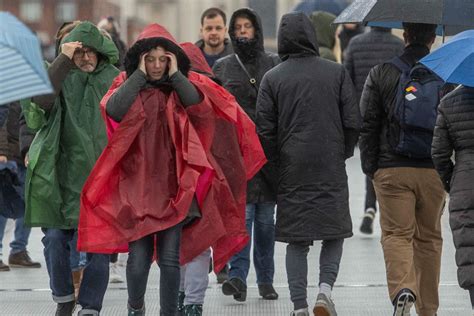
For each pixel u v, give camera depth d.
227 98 14.99
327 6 35.12
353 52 26.00
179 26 91.75
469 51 13.85
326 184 15.66
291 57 15.98
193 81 14.59
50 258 15.27
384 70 15.65
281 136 15.84
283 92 15.78
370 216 25.20
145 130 14.12
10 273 21.28
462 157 14.13
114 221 14.05
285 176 15.76
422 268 16.08
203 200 14.47
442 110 14.23
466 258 13.87
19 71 10.59
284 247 23.67
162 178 14.12
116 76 15.41
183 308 15.58
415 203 15.83
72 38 15.09
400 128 15.50
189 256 14.48
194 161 14.02
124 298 18.50
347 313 17.30
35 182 14.94
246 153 15.45
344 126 15.80
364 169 15.91
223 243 15.15
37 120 14.94
